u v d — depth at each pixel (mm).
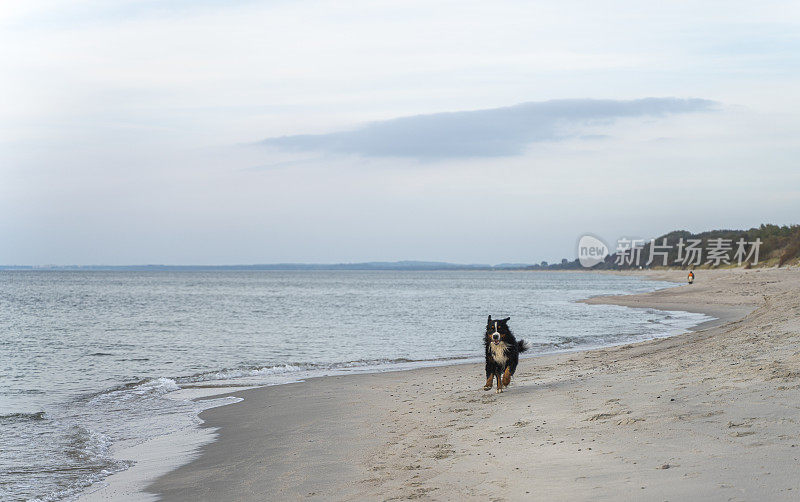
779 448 6047
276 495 6789
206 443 9875
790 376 9117
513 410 9812
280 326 34531
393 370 18047
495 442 7906
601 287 100250
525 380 13094
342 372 17969
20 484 7906
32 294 79062
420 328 33000
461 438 8375
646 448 6684
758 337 13930
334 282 145750
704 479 5422
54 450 9664
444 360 20500
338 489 6750
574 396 10211
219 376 17609
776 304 19594
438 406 11039
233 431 10617
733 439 6566
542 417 9016
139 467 8625
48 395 15047
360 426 10148
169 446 9797
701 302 45375
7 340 28078
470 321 37281
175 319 39875
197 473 8117
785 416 7145
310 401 12992
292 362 20703
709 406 8109
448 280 167500
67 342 27250
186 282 142125
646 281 126000
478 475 6555
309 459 8242
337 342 26688
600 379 11664
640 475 5789
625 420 7977
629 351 17391
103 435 10672
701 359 12273
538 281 151000
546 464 6609
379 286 115875
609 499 5246
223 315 43312
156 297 72000
